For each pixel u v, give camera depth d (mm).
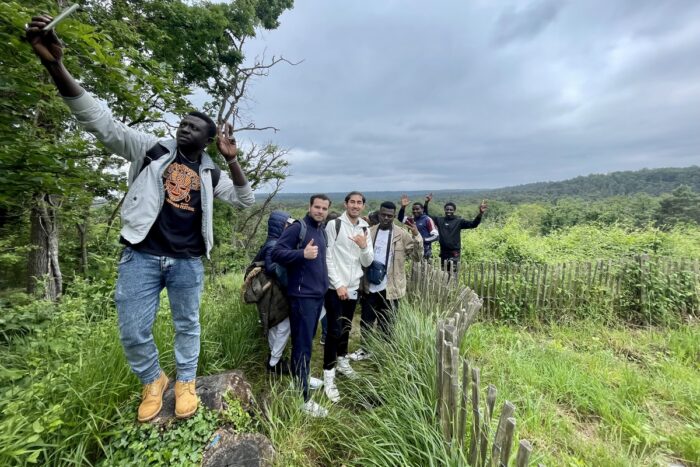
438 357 2254
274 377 3271
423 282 4836
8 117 2795
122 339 1886
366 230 3680
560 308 5801
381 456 2111
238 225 19000
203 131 1896
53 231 5645
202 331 3291
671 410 3094
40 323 3254
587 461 2389
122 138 1780
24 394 1980
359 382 3262
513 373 3488
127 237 1786
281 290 3096
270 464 2080
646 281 5902
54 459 1781
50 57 1475
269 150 16438
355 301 3582
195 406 2109
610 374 3648
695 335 4766
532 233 14188
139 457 1872
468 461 1868
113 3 6746
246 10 12805
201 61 12258
